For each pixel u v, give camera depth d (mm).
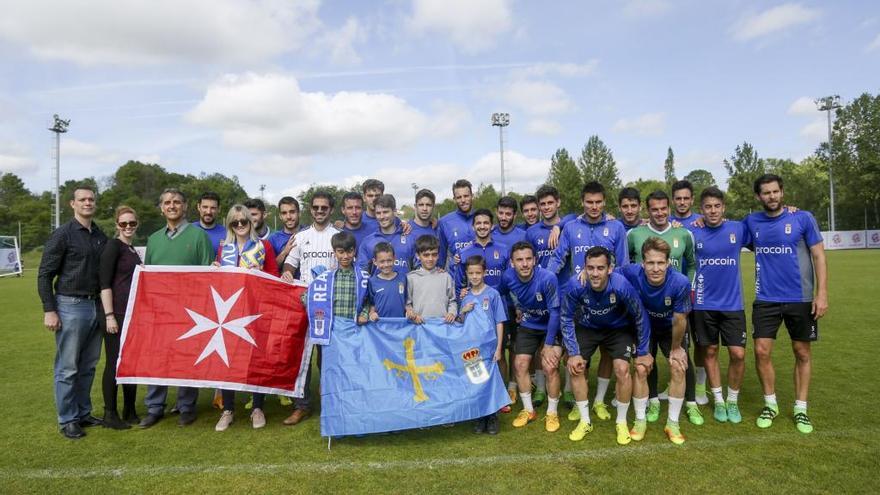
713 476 3674
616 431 4695
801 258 4789
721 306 5055
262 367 4969
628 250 5699
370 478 3736
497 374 4867
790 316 4793
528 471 3818
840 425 4633
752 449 4160
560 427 4879
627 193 6082
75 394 4848
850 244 43219
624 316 4664
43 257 4711
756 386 6070
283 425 5059
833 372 6363
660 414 5258
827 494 3387
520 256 4938
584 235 5598
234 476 3807
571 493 3449
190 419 5109
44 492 3580
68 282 4812
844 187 50781
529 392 5129
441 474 3787
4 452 4344
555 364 4844
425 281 5250
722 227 5141
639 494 3424
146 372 4926
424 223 6324
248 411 5605
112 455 4262
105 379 5008
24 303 15664
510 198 6207
